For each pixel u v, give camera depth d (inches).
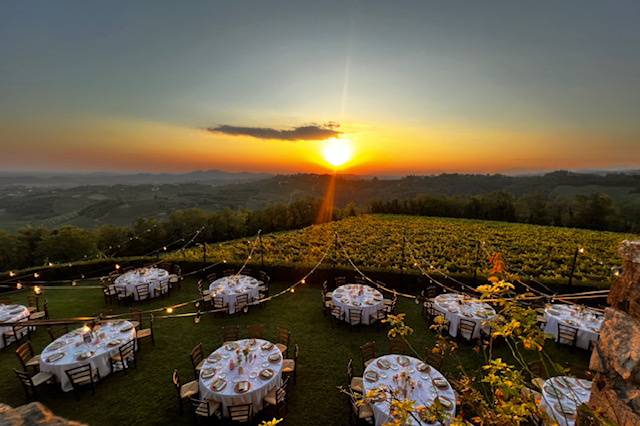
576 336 377.1
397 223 1464.1
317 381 336.2
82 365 314.3
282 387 284.5
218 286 513.7
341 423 282.4
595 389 89.6
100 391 318.7
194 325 453.1
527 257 775.7
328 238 1007.0
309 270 615.5
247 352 296.2
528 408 107.7
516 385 109.0
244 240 1014.4
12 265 1007.6
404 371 284.7
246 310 488.1
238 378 284.7
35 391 302.7
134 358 355.6
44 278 625.6
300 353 385.4
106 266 687.7
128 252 1201.4
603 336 87.7
